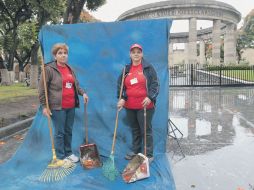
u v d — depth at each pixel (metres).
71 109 5.27
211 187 4.35
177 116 10.46
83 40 6.16
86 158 5.06
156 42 5.95
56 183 4.46
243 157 5.68
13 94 18.69
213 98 16.28
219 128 8.38
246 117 10.02
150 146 5.24
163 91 5.89
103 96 6.10
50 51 6.19
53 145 5.01
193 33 41.34
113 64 6.10
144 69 5.13
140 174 4.49
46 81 4.99
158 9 40.88
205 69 34.09
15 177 4.77
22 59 38.72
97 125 6.04
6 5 22.62
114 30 6.10
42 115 6.13
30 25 19.58
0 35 25.47
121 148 5.78
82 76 6.15
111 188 4.29
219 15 42.62
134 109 5.18
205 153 6.00
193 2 40.03
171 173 4.79
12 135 8.36
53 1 19.94
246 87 23.55
